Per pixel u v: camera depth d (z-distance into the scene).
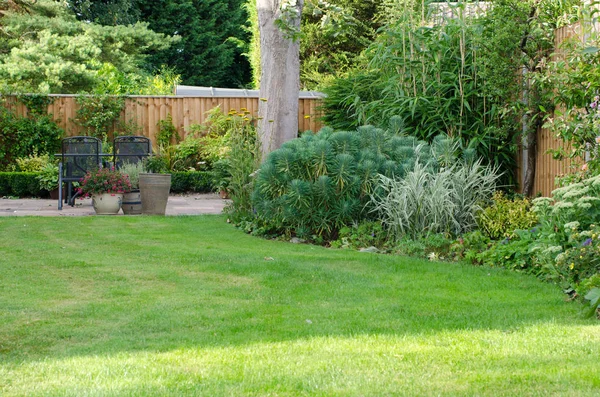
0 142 14.45
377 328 3.84
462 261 6.08
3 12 20.41
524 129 8.73
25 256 6.13
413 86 9.27
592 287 4.26
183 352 3.39
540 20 8.23
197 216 9.55
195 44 29.80
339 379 2.91
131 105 15.16
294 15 8.65
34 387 2.87
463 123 8.62
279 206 7.66
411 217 7.04
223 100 15.38
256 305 4.45
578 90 6.35
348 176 7.32
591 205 5.00
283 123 9.34
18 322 3.99
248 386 2.84
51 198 13.20
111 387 2.83
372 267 5.77
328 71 22.72
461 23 8.79
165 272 5.50
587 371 2.94
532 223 6.55
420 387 2.78
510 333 3.71
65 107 14.92
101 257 6.13
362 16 22.59
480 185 7.56
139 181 9.77
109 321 4.05
